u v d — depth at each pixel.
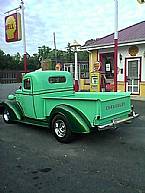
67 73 8.78
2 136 7.70
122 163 5.34
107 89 15.30
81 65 33.34
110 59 17.48
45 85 7.96
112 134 7.60
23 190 4.29
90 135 7.55
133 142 6.79
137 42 14.86
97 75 14.96
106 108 6.35
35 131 8.27
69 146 6.61
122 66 16.39
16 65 49.97
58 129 7.00
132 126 8.48
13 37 15.34
